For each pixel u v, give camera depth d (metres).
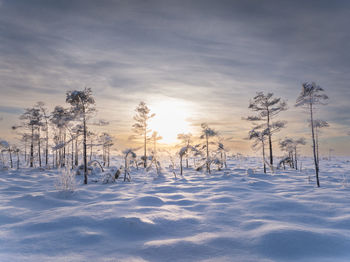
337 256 3.52
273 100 23.05
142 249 3.87
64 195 9.50
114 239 4.39
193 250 3.80
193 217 5.98
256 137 22.81
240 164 37.19
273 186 12.97
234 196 9.52
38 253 3.69
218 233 4.70
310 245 3.84
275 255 3.58
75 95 15.98
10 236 4.44
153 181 17.09
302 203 7.60
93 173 21.83
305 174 21.05
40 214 6.48
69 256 3.59
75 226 4.97
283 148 31.05
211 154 27.56
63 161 28.78
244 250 3.80
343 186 12.09
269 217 6.04
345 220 5.47
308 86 14.58
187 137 24.95
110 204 7.22
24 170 25.11
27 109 28.50
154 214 6.04
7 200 8.48
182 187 13.01
